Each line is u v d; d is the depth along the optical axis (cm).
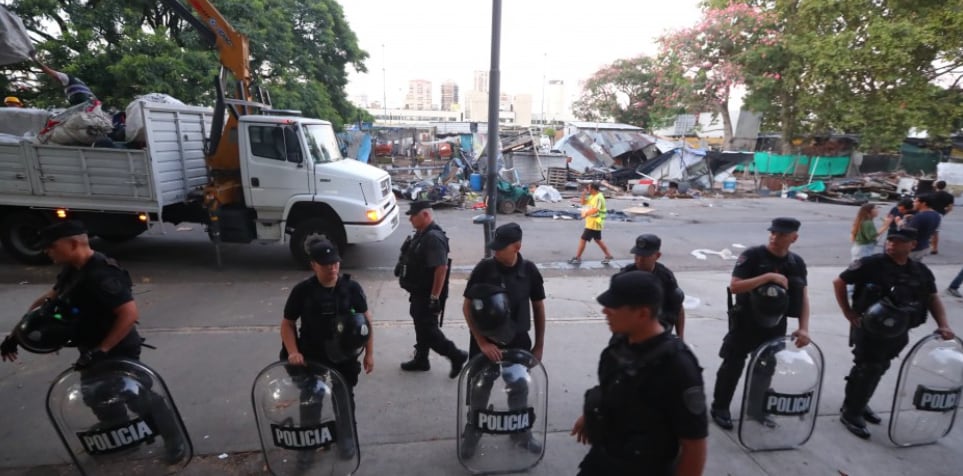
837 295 359
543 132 3675
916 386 339
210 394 395
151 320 551
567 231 1173
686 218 1431
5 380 410
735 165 2234
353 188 754
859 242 666
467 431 312
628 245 1027
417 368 437
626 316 187
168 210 808
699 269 841
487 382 303
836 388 421
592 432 206
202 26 797
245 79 836
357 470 308
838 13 2031
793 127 2456
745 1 2386
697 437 179
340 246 777
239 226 764
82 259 274
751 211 1605
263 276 736
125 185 723
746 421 333
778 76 2270
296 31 1797
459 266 829
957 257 957
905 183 2008
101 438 279
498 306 292
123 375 279
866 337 338
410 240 420
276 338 506
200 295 641
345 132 2106
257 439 338
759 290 325
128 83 1203
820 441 347
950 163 2584
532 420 307
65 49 1191
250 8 1458
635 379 188
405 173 2170
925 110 2014
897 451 338
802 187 2095
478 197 1619
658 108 2769
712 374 449
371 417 367
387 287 690
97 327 280
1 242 749
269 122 736
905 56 1875
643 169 2234
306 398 288
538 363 311
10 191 722
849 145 2619
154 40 1238
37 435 338
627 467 192
